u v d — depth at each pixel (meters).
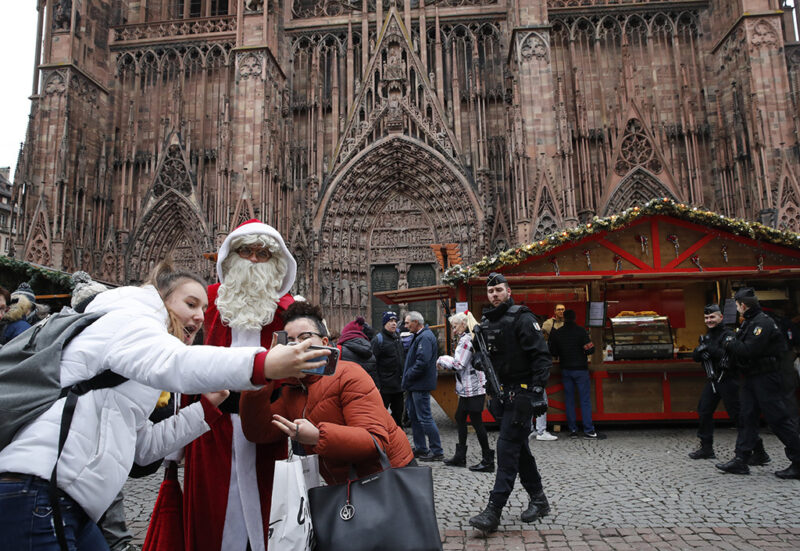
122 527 5.64
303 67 35.00
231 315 3.40
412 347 10.48
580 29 33.19
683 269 13.98
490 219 31.36
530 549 5.65
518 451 6.29
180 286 3.36
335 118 33.38
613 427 13.95
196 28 35.41
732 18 29.94
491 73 33.47
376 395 3.73
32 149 30.72
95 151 33.34
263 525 3.10
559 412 13.40
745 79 28.42
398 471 3.22
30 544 2.31
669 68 32.22
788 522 6.34
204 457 3.23
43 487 2.38
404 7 33.97
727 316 12.27
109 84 34.88
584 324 14.61
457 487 8.27
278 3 33.94
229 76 34.53
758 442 9.40
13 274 16.75
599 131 31.67
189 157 33.41
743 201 28.27
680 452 10.64
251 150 30.11
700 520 6.47
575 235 13.77
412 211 33.75
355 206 33.19
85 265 31.30
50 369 2.47
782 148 27.08
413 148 32.38
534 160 28.38
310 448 3.39
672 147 31.09
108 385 2.61
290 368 2.32
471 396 9.38
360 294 32.81
